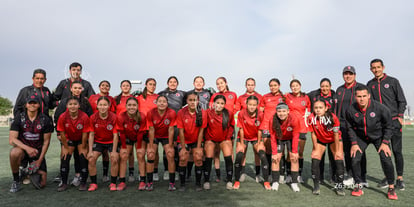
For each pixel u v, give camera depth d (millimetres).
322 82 5223
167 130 4457
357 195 3688
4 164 6199
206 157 4191
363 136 4016
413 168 5465
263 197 3633
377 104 3836
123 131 4152
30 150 4156
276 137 4141
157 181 4723
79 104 4629
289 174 4609
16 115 4473
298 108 5230
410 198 3549
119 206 3248
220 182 4621
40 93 4863
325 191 3973
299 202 3396
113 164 4059
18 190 4051
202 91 5711
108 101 4215
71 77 5258
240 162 4203
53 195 3783
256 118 4441
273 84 5457
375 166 5797
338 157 3848
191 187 4270
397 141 4180
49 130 4406
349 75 4715
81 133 4199
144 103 5395
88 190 4043
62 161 4141
